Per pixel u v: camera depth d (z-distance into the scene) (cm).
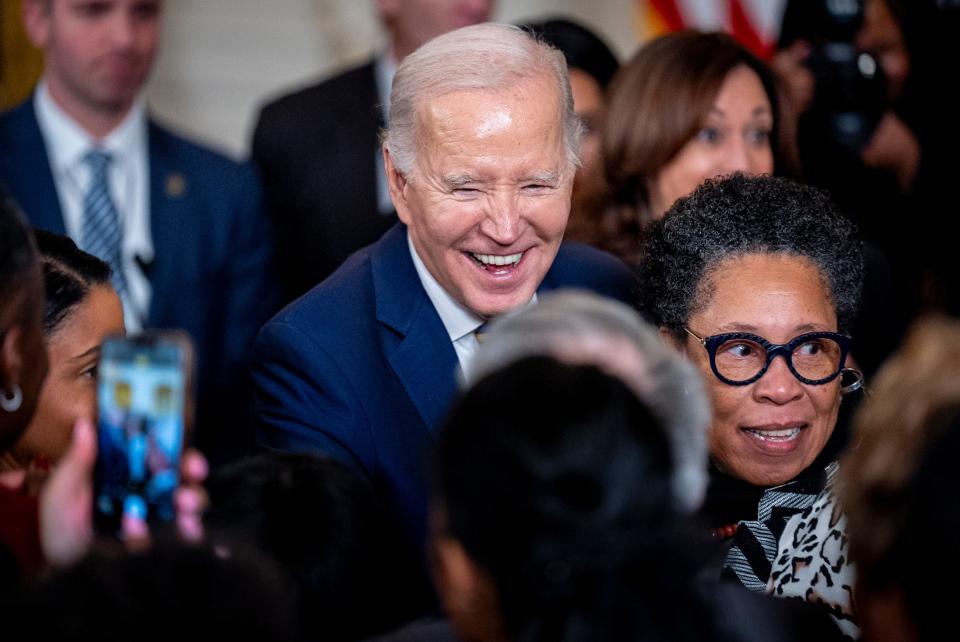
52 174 707
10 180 705
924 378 260
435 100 429
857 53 689
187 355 298
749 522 403
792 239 418
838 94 687
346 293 470
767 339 412
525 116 427
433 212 435
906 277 670
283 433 452
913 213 679
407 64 439
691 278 421
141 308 709
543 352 266
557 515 234
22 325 310
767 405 414
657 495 239
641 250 447
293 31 1118
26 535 298
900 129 705
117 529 296
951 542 241
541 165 430
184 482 303
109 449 295
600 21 1146
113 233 710
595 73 712
